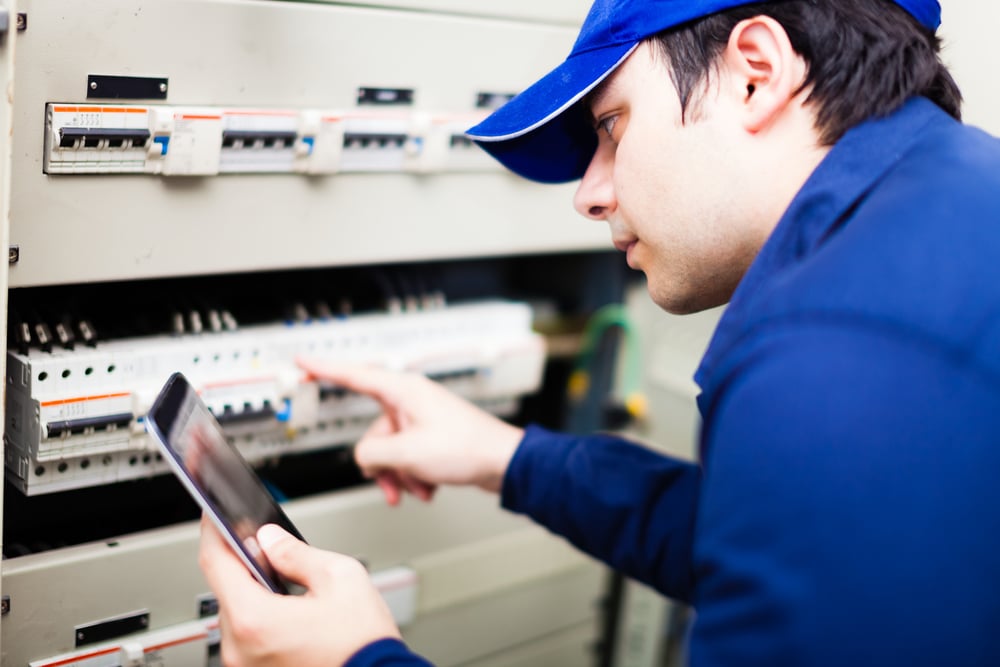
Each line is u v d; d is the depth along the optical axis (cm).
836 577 48
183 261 83
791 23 65
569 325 134
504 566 116
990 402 52
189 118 77
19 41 69
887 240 56
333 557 71
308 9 84
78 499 95
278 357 94
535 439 100
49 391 78
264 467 108
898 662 48
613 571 133
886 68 65
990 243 56
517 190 105
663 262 72
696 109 66
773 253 62
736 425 54
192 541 88
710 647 52
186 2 76
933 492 49
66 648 82
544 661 127
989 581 50
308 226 90
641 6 67
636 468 96
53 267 75
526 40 99
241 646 68
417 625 110
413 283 119
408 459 98
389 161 93
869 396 50
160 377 85
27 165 72
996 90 99
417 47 92
